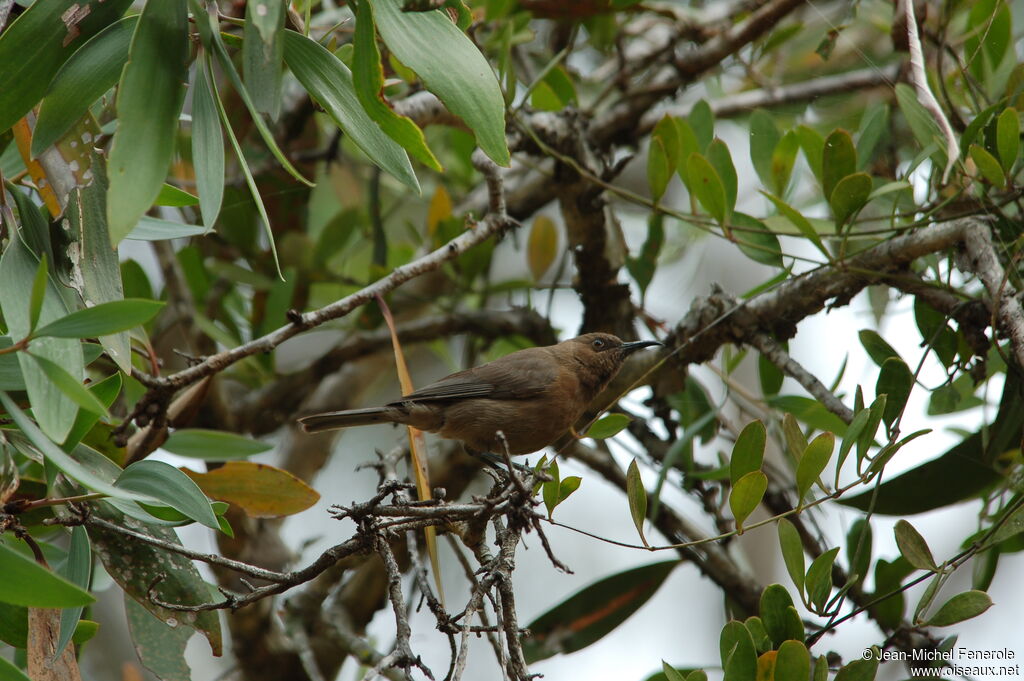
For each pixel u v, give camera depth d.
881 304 9.97
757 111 9.20
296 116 11.38
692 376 10.78
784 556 6.49
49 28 5.13
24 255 5.20
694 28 11.62
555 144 9.84
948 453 8.51
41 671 5.60
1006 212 8.41
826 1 12.83
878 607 8.95
